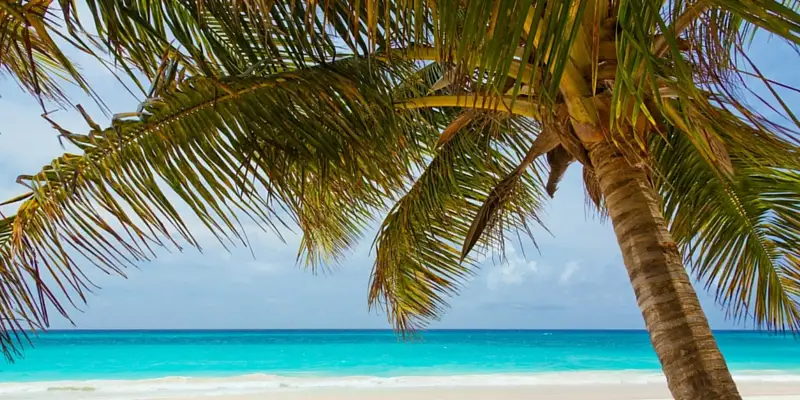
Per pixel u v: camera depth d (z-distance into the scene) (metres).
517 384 16.17
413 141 3.52
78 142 2.50
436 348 37.75
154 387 15.42
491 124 4.09
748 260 4.52
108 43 2.30
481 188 5.26
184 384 16.11
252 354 32.34
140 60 2.55
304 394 13.93
